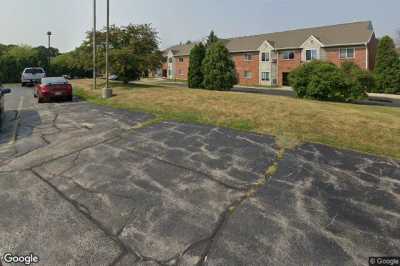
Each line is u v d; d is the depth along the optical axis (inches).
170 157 261.6
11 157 271.4
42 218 171.0
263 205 181.9
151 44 876.0
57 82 609.9
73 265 133.6
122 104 517.0
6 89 447.5
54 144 307.0
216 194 196.7
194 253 141.2
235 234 154.6
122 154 272.1
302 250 141.9
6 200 191.8
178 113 424.2
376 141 293.9
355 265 132.2
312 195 192.7
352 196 190.7
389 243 146.5
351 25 1605.6
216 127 350.9
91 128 365.4
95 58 781.3
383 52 1392.7
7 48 2151.8
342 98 781.9
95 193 200.7
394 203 181.9
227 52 1163.3
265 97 608.4
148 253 141.6
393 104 876.0
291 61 1707.7
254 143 292.0
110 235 155.5
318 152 265.7
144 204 185.5
